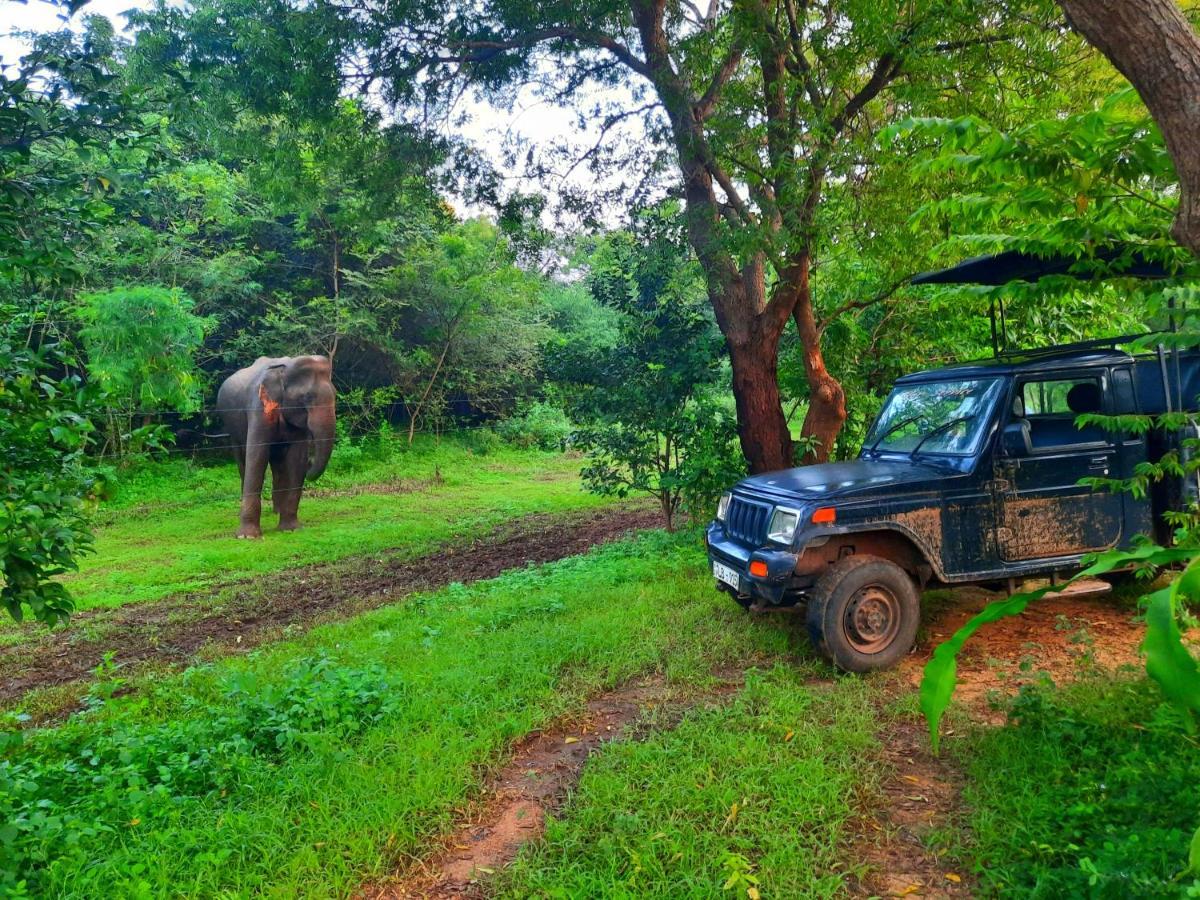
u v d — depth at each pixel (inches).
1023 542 211.6
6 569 110.2
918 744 162.2
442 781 151.1
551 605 273.1
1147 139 99.5
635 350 410.0
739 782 144.6
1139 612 225.1
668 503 425.1
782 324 352.2
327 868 126.4
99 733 182.7
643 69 362.9
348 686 190.2
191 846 130.0
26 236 127.9
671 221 339.6
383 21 355.6
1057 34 305.6
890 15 281.9
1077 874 108.3
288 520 518.0
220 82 360.8
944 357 412.5
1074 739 149.3
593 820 136.9
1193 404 224.7
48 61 120.2
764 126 306.5
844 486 203.9
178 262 705.0
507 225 381.7
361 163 393.1
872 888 118.6
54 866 122.1
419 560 413.7
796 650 217.9
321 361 525.0
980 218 122.0
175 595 350.0
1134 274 139.3
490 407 1033.5
